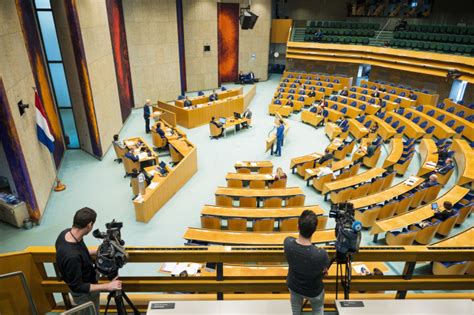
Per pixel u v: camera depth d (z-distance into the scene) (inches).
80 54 458.9
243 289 130.1
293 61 1091.3
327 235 296.2
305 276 104.9
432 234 317.4
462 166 465.7
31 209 355.9
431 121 617.0
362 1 1075.3
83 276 108.3
